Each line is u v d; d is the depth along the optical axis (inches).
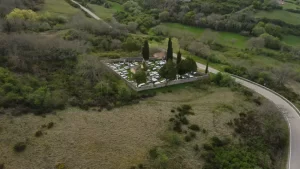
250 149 1827.0
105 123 1815.9
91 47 3176.7
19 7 4023.1
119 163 1525.6
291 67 3597.4
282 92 2741.1
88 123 1790.1
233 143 1834.4
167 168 1541.6
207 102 2277.3
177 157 1625.2
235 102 2325.3
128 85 2402.8
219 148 1758.1
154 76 2669.8
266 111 2209.6
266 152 1841.8
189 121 1952.5
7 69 2191.2
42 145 1571.1
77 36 3376.0
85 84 2225.6
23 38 2719.0
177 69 2588.6
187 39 4015.8
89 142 1638.8
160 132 1798.7
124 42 3528.5
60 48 2721.5
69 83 2214.6
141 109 2025.1
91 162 1512.1
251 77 3011.8
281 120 2206.0
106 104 2010.3
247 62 3624.5
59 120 1772.9
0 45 2522.1
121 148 1628.9
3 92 1856.5
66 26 3764.8
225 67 3164.4
